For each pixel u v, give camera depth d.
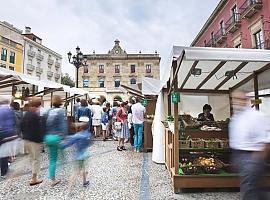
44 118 4.68
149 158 7.16
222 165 4.44
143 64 49.59
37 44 48.78
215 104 7.05
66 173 5.32
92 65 49.66
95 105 11.15
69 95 12.79
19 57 44.12
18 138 4.86
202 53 3.60
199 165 4.40
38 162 4.68
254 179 2.75
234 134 2.99
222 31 22.31
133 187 4.49
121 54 49.66
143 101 9.12
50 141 4.55
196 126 5.25
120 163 6.47
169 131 5.39
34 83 7.04
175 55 3.95
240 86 6.21
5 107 4.73
